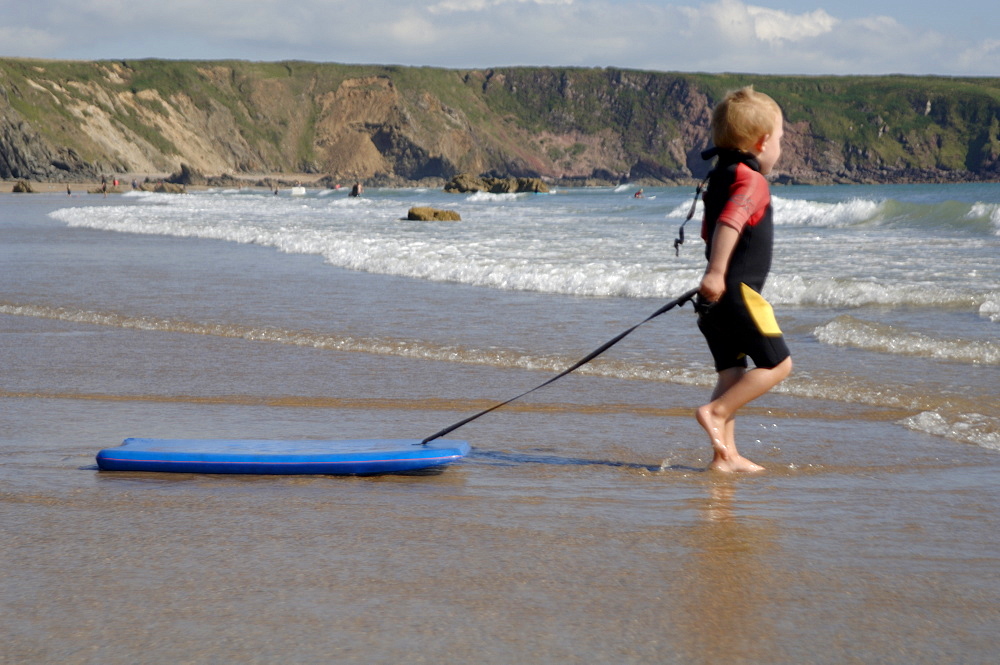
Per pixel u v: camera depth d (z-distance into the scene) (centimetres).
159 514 282
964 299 795
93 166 15825
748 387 333
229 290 996
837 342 643
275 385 529
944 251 1352
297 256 1472
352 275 1156
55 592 213
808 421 434
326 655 178
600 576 224
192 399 494
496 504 294
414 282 1072
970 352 586
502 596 210
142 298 932
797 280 905
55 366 593
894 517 278
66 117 16612
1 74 16025
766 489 314
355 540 254
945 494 305
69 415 453
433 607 203
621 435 408
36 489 315
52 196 8456
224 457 339
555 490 314
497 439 402
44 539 255
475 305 866
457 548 246
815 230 2034
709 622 195
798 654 179
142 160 17488
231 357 623
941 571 228
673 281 949
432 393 505
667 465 354
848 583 219
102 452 344
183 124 19562
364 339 680
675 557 239
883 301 826
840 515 280
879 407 462
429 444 354
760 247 321
